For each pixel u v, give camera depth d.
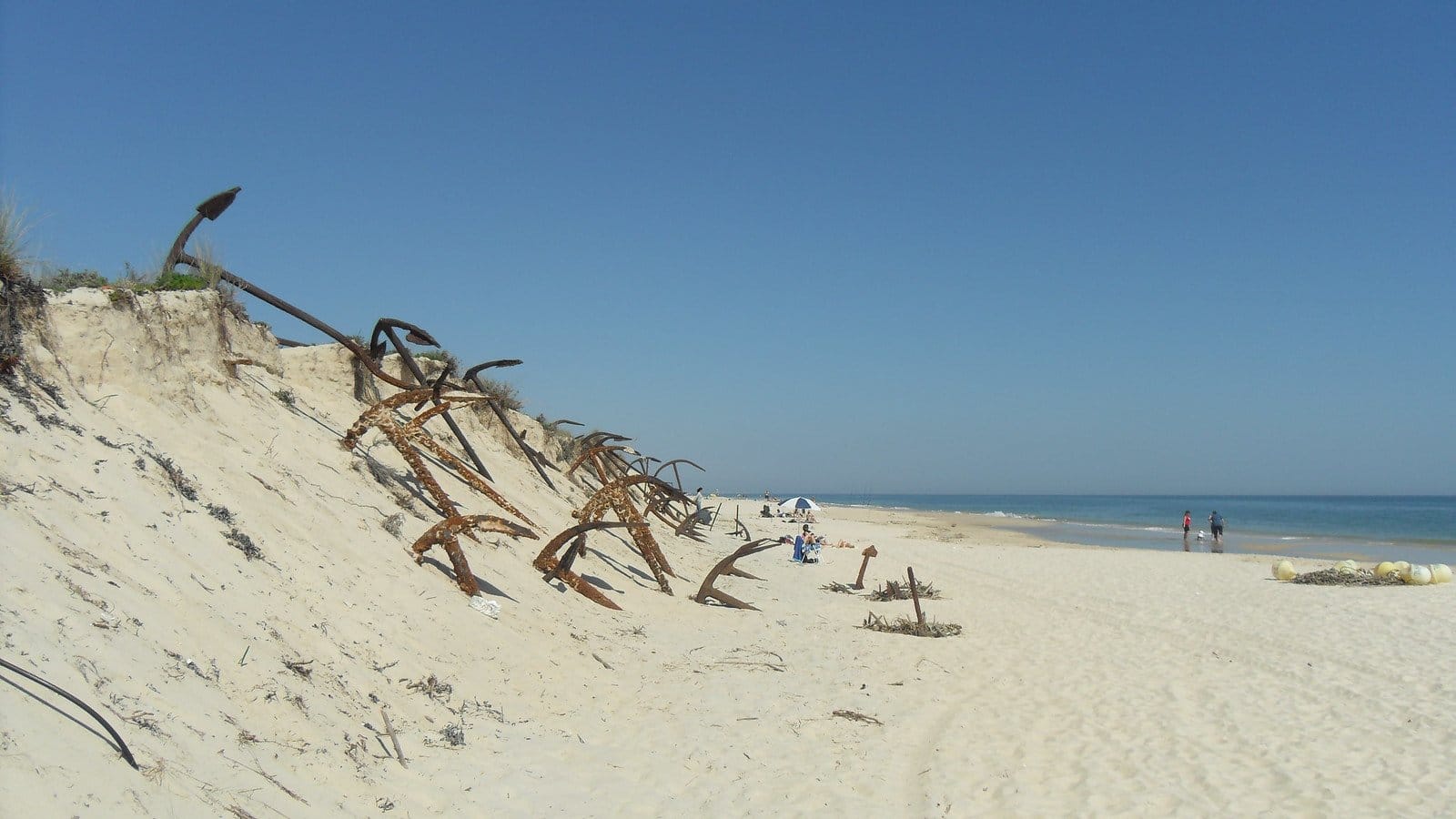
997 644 13.88
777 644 12.67
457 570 9.73
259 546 7.34
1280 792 7.45
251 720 5.12
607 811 6.08
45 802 3.37
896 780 7.37
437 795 5.62
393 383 13.89
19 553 4.84
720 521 47.41
